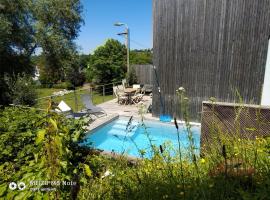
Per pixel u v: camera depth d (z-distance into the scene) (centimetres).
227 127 299
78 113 964
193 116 904
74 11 1666
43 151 203
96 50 1819
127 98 1207
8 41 1319
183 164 212
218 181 163
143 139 618
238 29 791
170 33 901
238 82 823
